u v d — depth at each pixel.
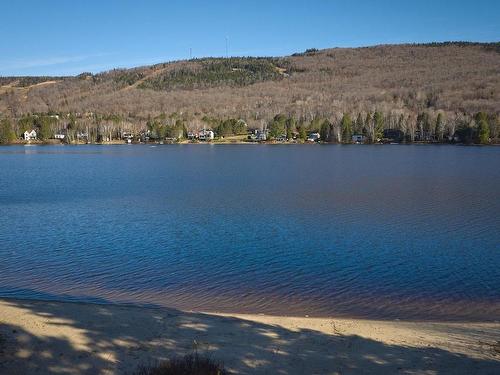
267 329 16.58
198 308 19.73
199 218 38.94
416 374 13.20
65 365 13.46
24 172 82.56
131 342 15.06
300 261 26.47
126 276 24.00
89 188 59.81
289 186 59.72
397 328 17.02
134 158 116.25
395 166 85.12
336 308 19.73
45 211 42.78
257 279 23.48
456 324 17.69
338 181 64.31
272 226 35.50
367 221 37.06
